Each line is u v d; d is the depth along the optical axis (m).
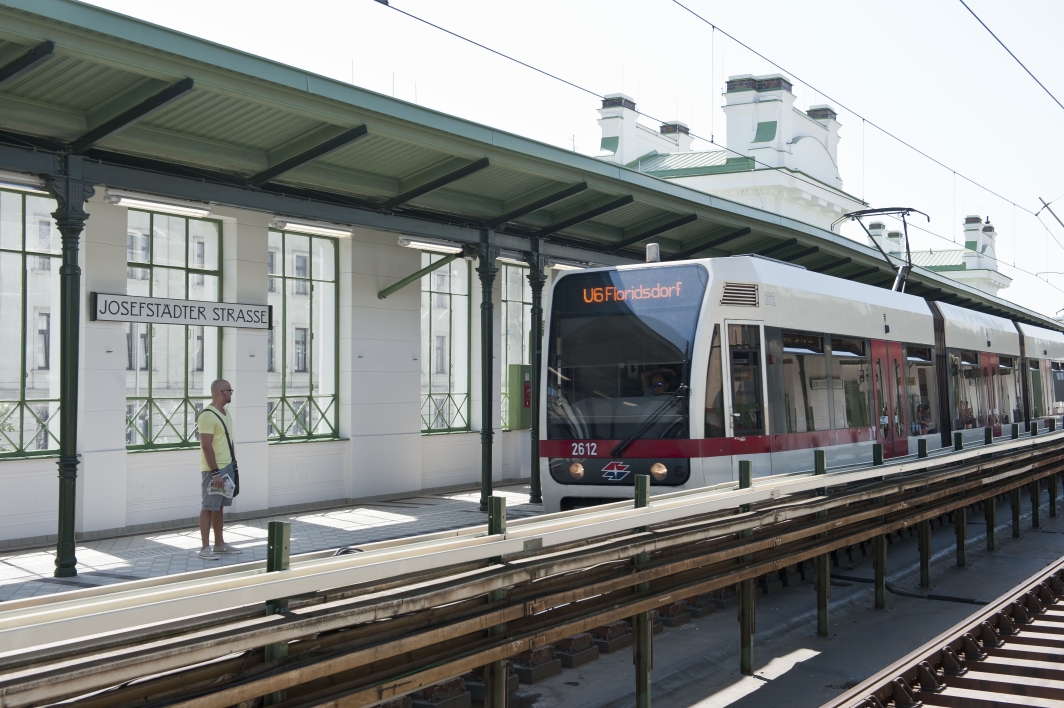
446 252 16.25
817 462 8.52
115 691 3.37
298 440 14.41
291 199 11.90
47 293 11.59
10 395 11.23
